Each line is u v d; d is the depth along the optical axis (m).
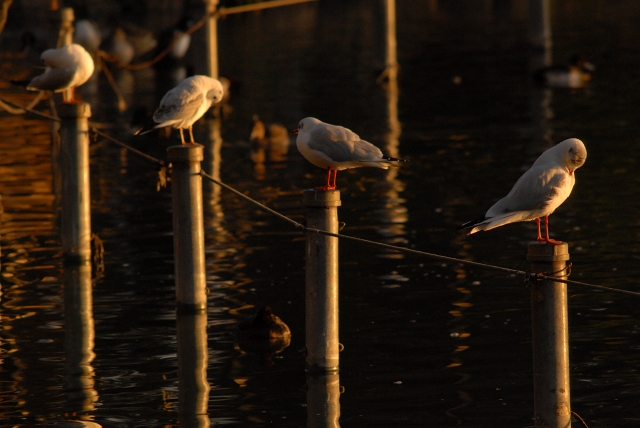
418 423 9.66
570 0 73.81
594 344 11.70
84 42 40.34
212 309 13.39
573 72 35.50
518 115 29.52
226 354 11.79
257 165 23.38
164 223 18.23
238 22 64.75
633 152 23.44
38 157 24.53
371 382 10.75
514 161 22.94
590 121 27.98
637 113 28.97
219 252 16.08
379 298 13.62
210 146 25.95
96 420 9.90
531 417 9.70
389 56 37.59
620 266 14.64
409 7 74.44
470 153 24.11
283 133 26.02
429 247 16.11
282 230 17.44
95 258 15.71
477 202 19.05
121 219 18.58
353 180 21.55
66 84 16.03
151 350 11.96
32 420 9.92
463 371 10.96
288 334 12.37
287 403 10.26
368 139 26.22
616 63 40.28
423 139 26.17
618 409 9.85
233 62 44.03
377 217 18.19
